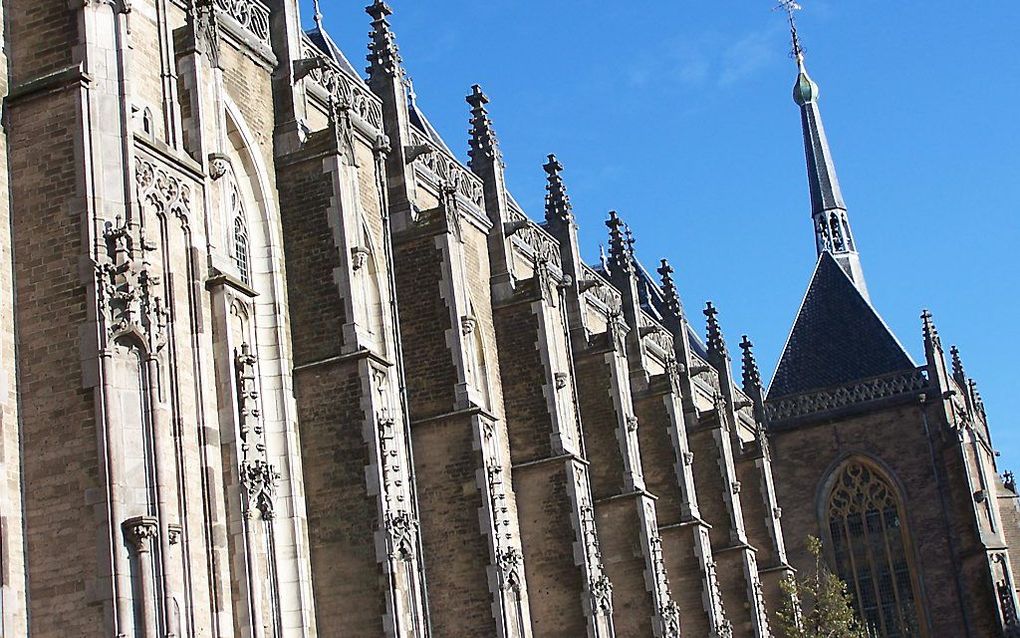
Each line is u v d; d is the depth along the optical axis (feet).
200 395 125.08
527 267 240.53
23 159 120.16
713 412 293.43
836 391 355.56
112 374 113.80
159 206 124.67
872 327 363.76
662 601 232.73
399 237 193.88
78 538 111.24
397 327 177.88
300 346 160.66
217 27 151.33
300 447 157.79
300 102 170.19
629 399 246.68
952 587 334.03
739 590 283.18
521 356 216.95
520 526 210.59
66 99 120.16
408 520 156.76
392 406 161.17
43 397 114.62
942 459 342.44
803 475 353.10
